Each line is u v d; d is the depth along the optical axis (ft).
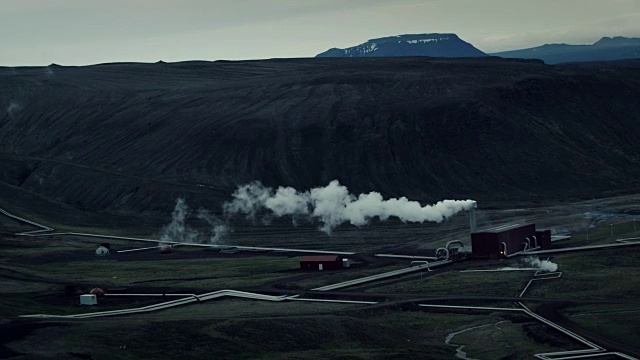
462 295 549.95
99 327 437.17
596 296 520.01
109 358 404.16
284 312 509.35
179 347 426.51
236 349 432.25
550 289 545.85
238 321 457.27
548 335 442.09
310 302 550.36
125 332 433.89
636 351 410.72
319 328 463.01
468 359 421.59
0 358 387.75
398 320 504.02
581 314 481.46
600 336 437.17
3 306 520.83
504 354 422.00
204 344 431.43
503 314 496.64
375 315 512.63
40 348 405.18
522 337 447.01
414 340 466.70
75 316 499.51
